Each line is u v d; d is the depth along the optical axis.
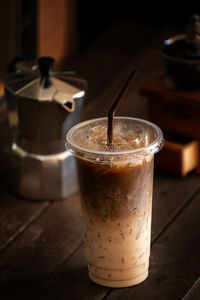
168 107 1.15
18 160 1.06
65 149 1.05
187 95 1.12
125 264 0.87
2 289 0.89
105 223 0.84
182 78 1.12
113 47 1.57
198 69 1.09
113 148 0.81
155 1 1.75
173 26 1.73
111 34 1.64
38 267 0.93
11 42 1.33
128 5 1.78
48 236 0.99
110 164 0.80
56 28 1.47
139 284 0.89
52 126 1.02
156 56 1.52
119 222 0.83
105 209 0.83
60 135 1.03
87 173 0.82
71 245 0.97
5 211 1.05
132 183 0.81
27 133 1.04
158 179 1.14
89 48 1.58
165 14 1.75
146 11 1.77
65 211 1.05
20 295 0.88
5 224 1.02
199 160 1.15
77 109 1.03
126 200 0.82
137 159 0.80
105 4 1.80
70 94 1.00
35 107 1.00
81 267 0.93
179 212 1.05
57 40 1.48
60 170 1.05
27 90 1.00
